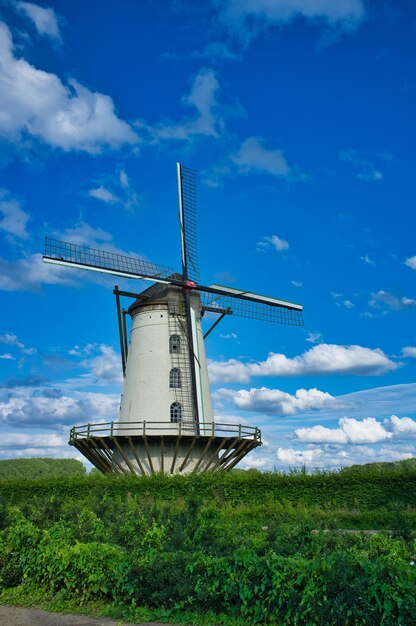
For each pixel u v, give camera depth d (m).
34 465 58.44
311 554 10.09
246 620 8.97
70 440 29.55
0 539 12.32
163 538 11.20
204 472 25.55
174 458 27.62
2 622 9.62
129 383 31.19
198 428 28.34
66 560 10.70
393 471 23.09
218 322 33.66
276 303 35.62
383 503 22.39
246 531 12.67
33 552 11.52
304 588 8.57
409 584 7.90
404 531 12.90
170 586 9.72
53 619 9.69
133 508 15.68
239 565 9.30
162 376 30.38
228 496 23.91
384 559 8.36
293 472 24.52
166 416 29.62
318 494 23.42
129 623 9.33
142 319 31.97
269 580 8.87
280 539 10.66
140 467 27.31
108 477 25.98
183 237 33.78
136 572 9.95
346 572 8.30
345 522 19.52
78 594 10.62
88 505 17.94
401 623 7.68
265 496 23.47
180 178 35.19
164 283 32.03
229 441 28.31
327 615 8.18
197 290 33.31
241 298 34.50
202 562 9.67
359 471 23.95
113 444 28.52
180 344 31.44
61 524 12.88
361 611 7.98
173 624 9.23
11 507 14.97
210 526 11.73
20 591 11.18
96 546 10.71
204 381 31.78
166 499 24.17
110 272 30.77
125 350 33.41
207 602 9.46
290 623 8.53
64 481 25.81
